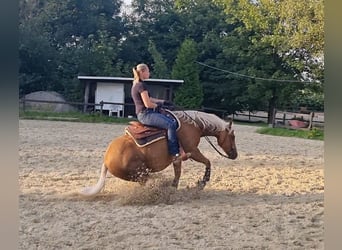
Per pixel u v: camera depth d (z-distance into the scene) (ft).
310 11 91.61
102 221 17.44
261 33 111.34
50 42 133.18
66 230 16.20
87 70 119.14
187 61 108.78
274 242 15.31
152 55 124.77
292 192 23.56
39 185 23.81
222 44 123.44
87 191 20.90
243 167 31.94
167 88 98.27
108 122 76.43
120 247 14.55
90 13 144.77
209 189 23.98
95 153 36.04
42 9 139.23
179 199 21.12
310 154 41.01
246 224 17.40
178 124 21.06
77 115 81.61
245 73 116.06
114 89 98.17
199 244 14.98
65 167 29.45
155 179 21.76
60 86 121.49
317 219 18.24
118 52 129.18
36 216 17.87
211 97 124.26
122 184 24.00
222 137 22.56
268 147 46.57
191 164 32.17
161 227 16.83
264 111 126.62
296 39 92.58
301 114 88.99
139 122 21.31
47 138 45.42
